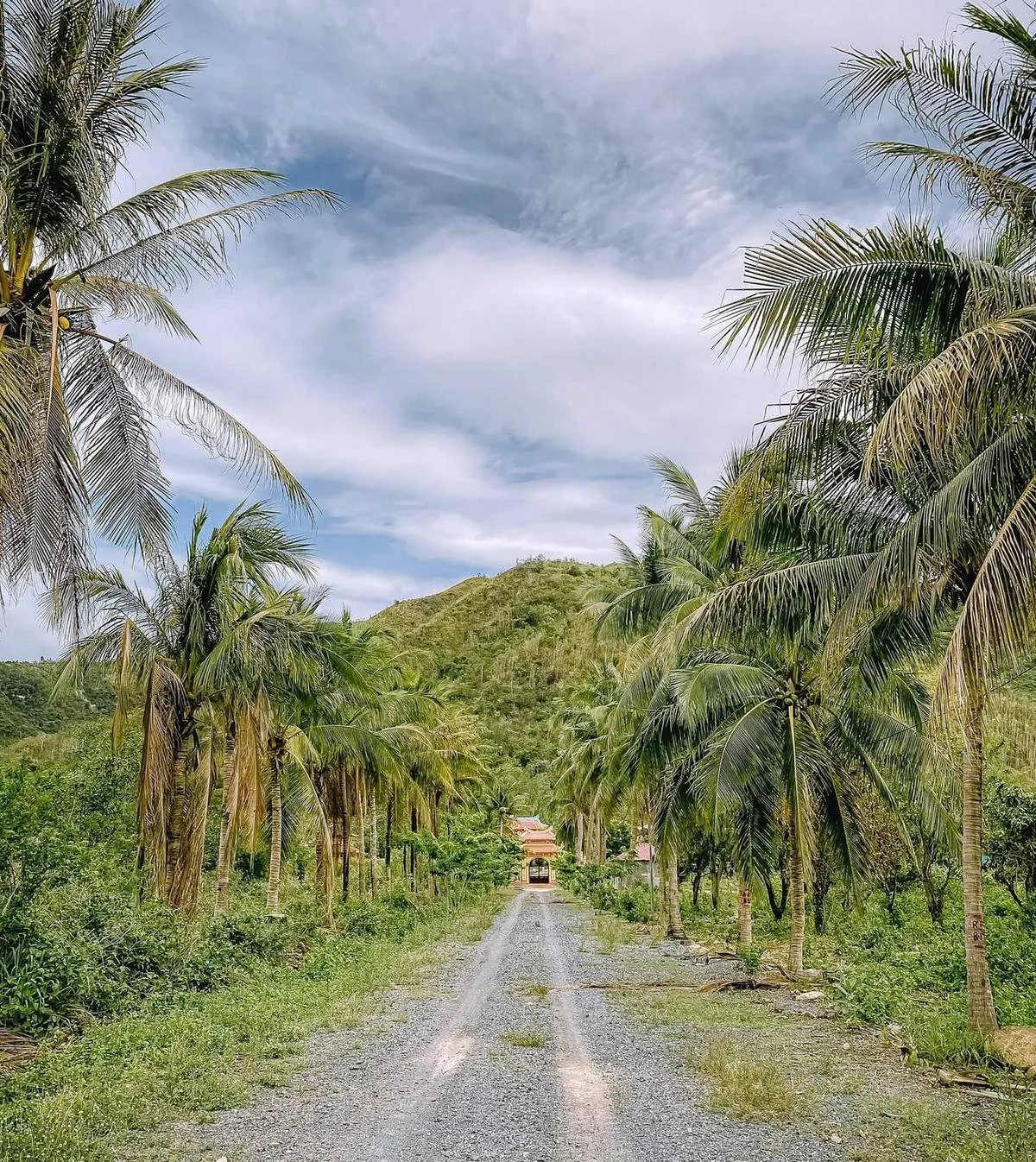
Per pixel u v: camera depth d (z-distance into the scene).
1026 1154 5.88
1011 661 6.71
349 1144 6.28
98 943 11.57
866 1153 6.12
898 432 6.57
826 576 10.48
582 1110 7.18
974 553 9.13
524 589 133.88
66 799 23.25
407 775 31.16
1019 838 17.95
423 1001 12.69
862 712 15.05
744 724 14.92
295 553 17.94
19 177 8.41
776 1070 8.39
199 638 15.95
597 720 30.86
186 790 16.16
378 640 27.11
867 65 7.89
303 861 34.94
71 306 9.41
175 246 9.56
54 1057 8.16
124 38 8.95
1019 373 7.09
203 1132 6.52
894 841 19.83
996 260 8.38
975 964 9.33
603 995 13.61
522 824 70.81
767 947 20.19
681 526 18.39
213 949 13.78
